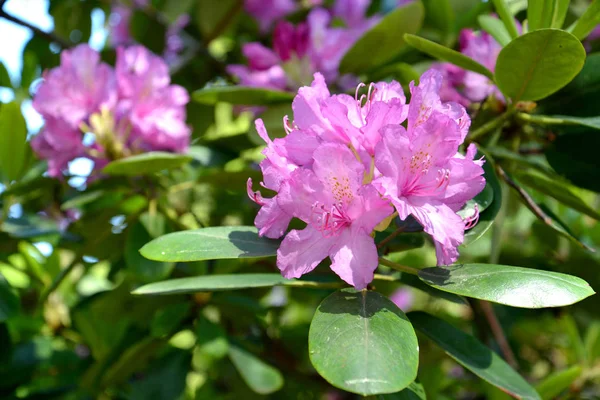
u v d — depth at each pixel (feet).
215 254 1.48
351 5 3.18
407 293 3.27
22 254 2.58
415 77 2.06
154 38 3.20
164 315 2.29
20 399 2.47
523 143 2.01
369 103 1.52
